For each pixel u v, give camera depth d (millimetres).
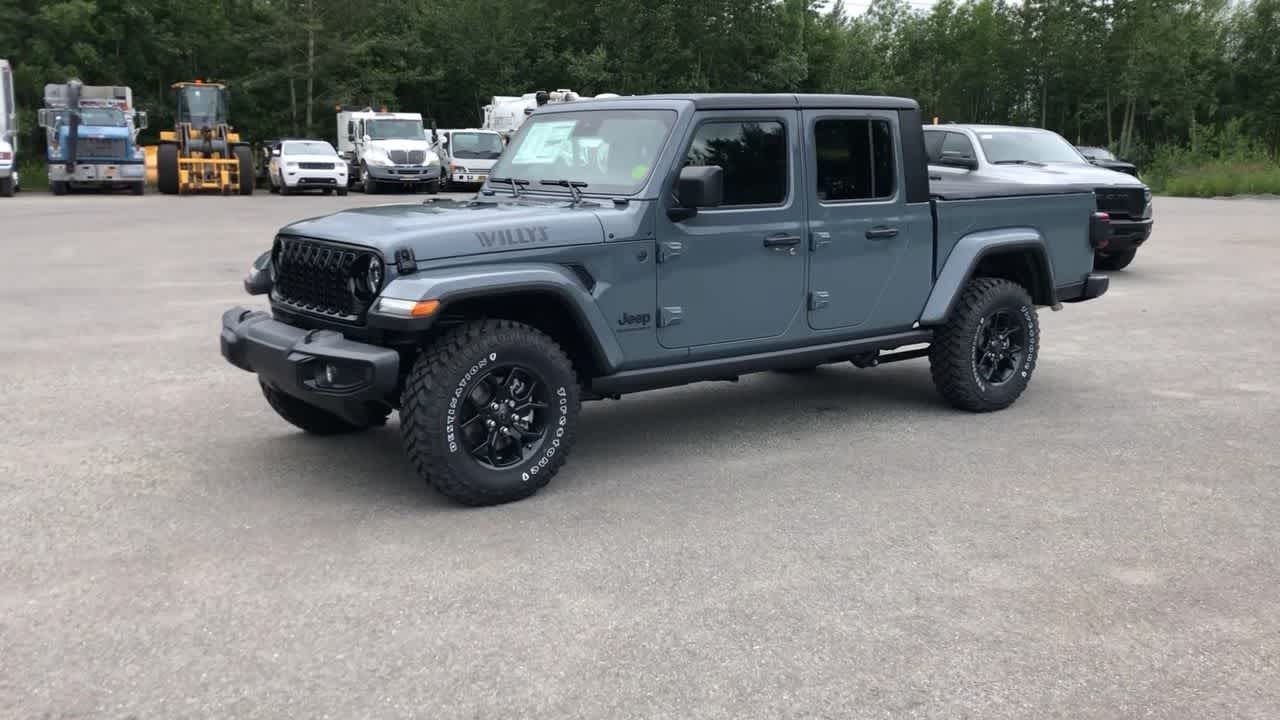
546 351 4961
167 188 32312
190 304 10922
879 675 3363
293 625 3682
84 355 8398
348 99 48781
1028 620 3768
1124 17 60562
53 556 4297
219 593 3947
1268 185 36719
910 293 6395
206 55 48500
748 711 3137
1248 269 14805
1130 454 5883
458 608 3828
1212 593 4012
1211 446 6051
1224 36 63719
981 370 6785
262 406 6906
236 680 3297
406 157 34594
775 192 5758
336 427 6191
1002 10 70938
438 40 57000
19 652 3473
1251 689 3289
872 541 4535
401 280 4633
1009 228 6812
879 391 7527
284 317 5410
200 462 5637
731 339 5691
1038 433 6332
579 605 3863
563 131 5875
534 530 4641
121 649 3496
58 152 30703
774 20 56844
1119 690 3279
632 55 54531
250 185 33219
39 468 5496
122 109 32812
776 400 7234
